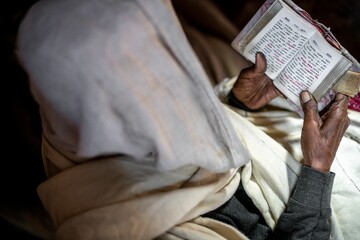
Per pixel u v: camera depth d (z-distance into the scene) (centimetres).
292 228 102
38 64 70
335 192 113
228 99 132
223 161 81
